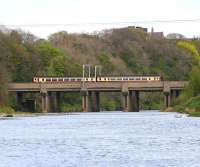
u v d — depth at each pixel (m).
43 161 155.88
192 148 177.62
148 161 153.88
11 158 161.75
